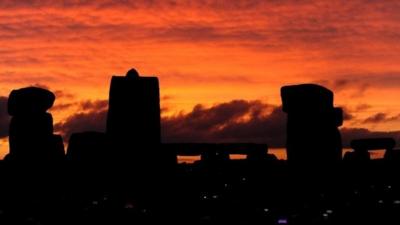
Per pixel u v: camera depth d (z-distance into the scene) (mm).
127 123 37250
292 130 36219
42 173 36750
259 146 41750
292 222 32094
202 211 34812
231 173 40688
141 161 37406
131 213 33906
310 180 35906
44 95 36844
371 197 35875
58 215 33562
